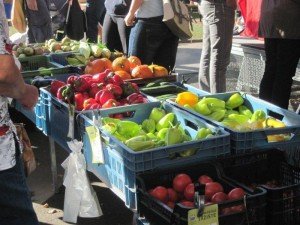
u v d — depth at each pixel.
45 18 7.25
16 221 2.25
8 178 2.17
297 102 5.38
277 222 2.54
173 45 5.61
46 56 5.32
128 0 5.72
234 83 6.21
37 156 4.93
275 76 4.48
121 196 2.84
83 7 8.83
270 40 4.50
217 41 5.20
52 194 4.15
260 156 2.92
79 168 3.25
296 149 3.08
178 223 2.36
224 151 2.89
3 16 2.02
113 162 2.89
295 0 4.14
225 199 2.56
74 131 3.36
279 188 2.51
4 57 1.96
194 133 3.21
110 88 3.65
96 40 7.52
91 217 3.45
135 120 3.46
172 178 2.75
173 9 5.18
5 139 2.14
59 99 3.59
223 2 5.06
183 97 3.54
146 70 4.29
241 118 3.44
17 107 4.49
